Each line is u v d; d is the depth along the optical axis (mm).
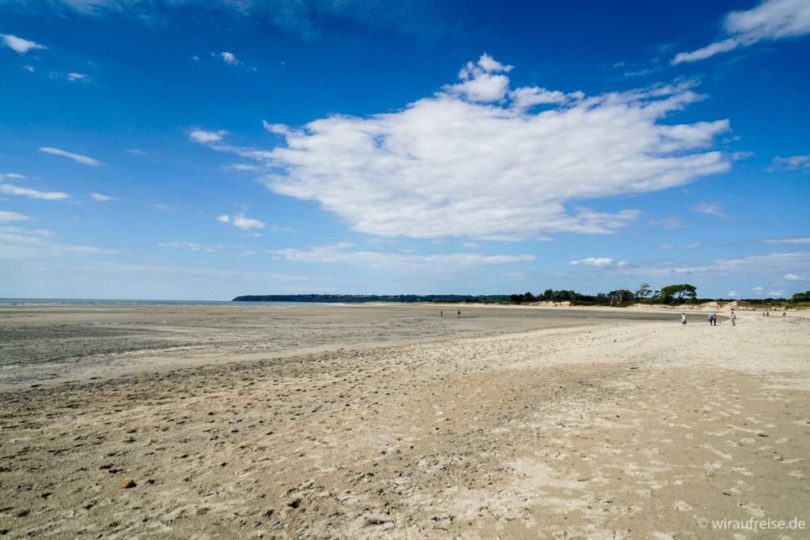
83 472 6688
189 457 7293
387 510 5434
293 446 7824
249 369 16031
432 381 13641
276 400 11219
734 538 4637
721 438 7863
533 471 6562
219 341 25719
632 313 93375
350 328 37844
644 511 5262
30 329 30453
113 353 20172
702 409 9875
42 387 12820
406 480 6328
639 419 9188
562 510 5344
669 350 21109
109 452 7547
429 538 4785
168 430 8758
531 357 19016
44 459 7215
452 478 6375
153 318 45938
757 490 5758
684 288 143500
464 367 16375
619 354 19781
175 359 18516
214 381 13727
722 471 6391
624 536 4719
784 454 7023
